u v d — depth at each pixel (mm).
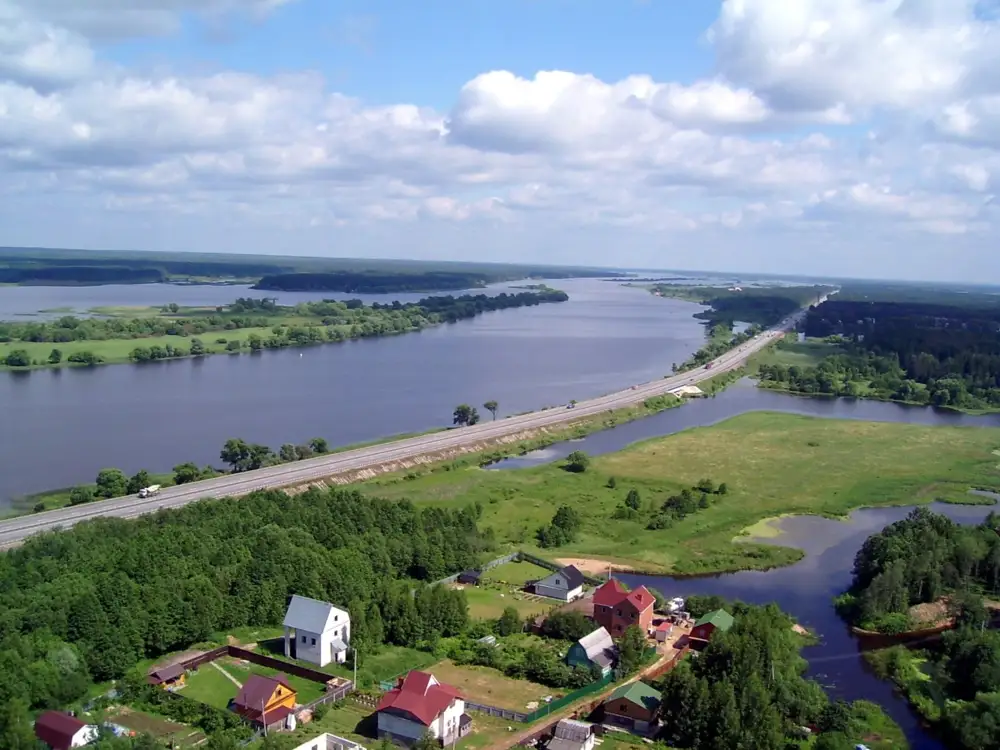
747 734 82062
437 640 107625
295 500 139250
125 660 93250
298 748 78438
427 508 151625
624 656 101000
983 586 127500
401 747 82438
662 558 143875
